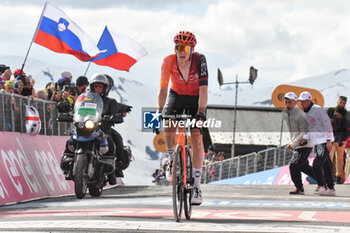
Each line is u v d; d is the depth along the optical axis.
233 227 6.96
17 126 12.99
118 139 13.88
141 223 7.31
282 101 34.62
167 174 8.18
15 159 12.14
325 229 6.77
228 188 15.70
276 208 9.75
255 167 28.16
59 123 15.59
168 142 8.48
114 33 19.31
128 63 19.50
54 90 15.65
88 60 17.03
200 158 8.54
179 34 8.32
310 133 14.15
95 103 12.35
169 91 8.74
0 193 10.88
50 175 13.60
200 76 8.46
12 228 6.89
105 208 9.64
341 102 19.08
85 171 12.09
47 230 6.70
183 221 7.77
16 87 13.69
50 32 15.93
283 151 27.50
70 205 10.42
